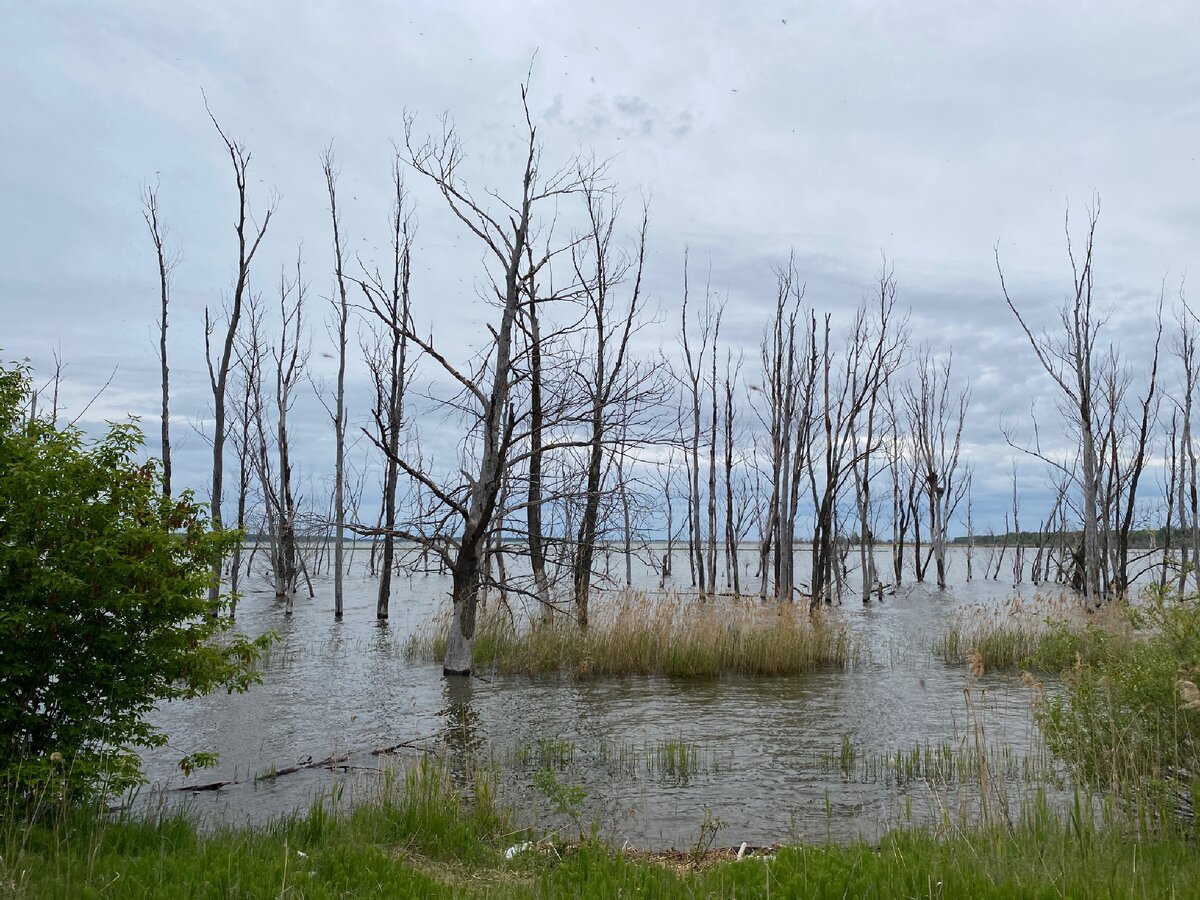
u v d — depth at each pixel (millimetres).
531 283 21234
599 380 24375
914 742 13047
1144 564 52188
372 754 12516
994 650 20359
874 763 11719
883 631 27969
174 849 6953
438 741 13266
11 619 7441
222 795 10484
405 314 21578
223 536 8914
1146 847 6801
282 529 34844
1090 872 6043
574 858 7758
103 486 8227
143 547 8312
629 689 17547
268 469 40906
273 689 17391
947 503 50812
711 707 15805
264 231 29906
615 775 11367
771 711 15438
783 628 20203
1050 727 8984
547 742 12898
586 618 20250
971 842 7117
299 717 14953
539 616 21359
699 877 6824
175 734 13734
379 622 30281
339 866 6734
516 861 7715
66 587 7527
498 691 17250
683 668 18875
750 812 9844
